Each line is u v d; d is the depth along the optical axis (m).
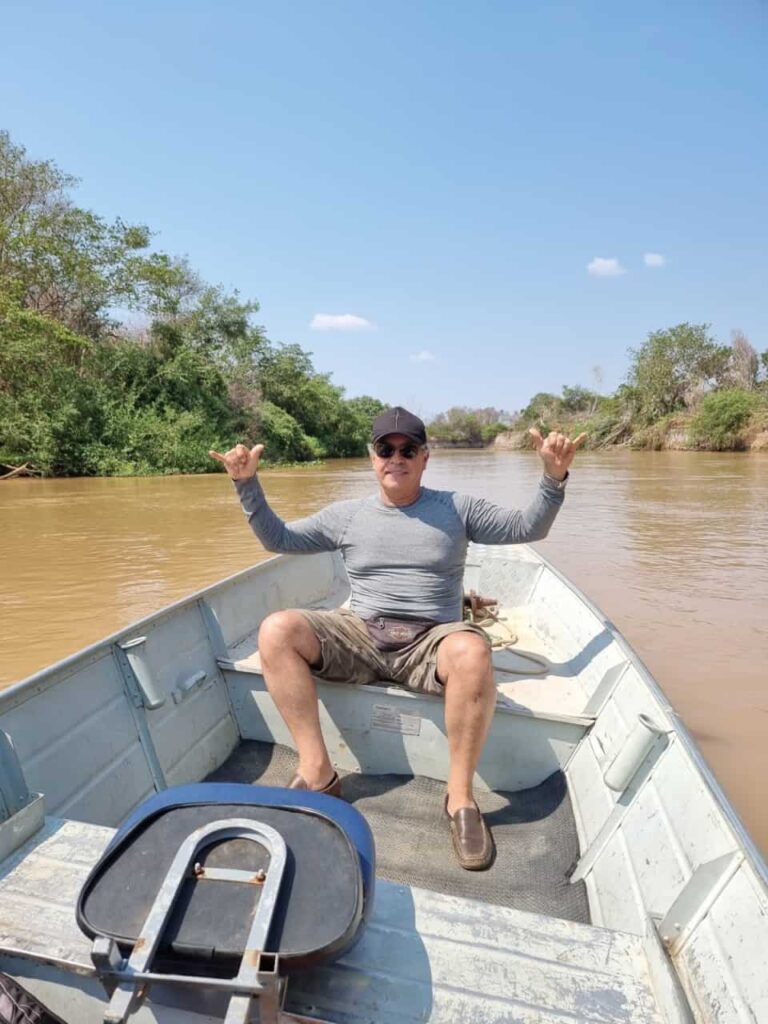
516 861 1.86
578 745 2.18
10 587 6.12
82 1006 1.11
